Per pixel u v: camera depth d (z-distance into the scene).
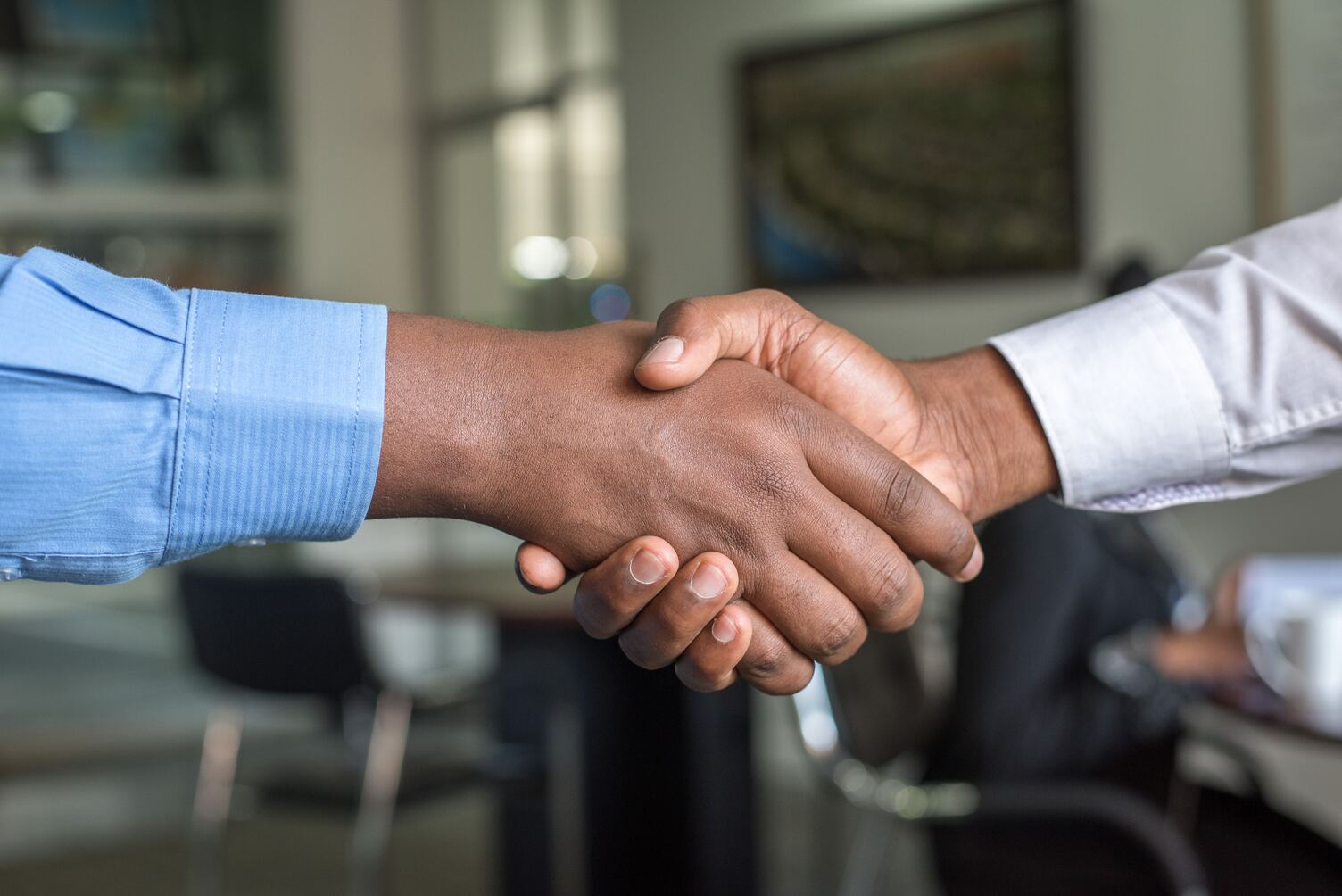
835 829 3.40
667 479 0.83
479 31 5.45
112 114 5.04
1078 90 3.63
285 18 5.41
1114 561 1.88
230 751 2.81
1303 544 3.20
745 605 0.86
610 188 4.94
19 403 0.70
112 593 4.92
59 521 0.72
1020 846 1.85
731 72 4.47
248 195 5.33
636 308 4.86
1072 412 0.95
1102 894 1.81
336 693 2.61
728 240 4.54
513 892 2.86
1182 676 1.87
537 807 2.81
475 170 5.52
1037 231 3.76
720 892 2.74
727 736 2.77
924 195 4.01
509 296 5.36
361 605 2.57
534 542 0.85
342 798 2.61
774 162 4.38
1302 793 3.10
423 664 5.42
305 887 3.49
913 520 0.86
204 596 2.69
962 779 1.83
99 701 4.87
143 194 5.11
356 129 5.61
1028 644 1.81
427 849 3.85
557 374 0.83
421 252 5.78
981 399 0.96
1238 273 0.95
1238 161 3.33
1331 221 0.96
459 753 2.87
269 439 0.76
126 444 0.72
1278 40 3.18
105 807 4.15
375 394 0.78
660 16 4.71
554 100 5.13
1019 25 3.74
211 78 5.23
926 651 2.25
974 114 3.87
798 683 0.90
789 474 0.84
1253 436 0.94
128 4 5.05
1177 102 3.45
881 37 4.06
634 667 2.83
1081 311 0.99
